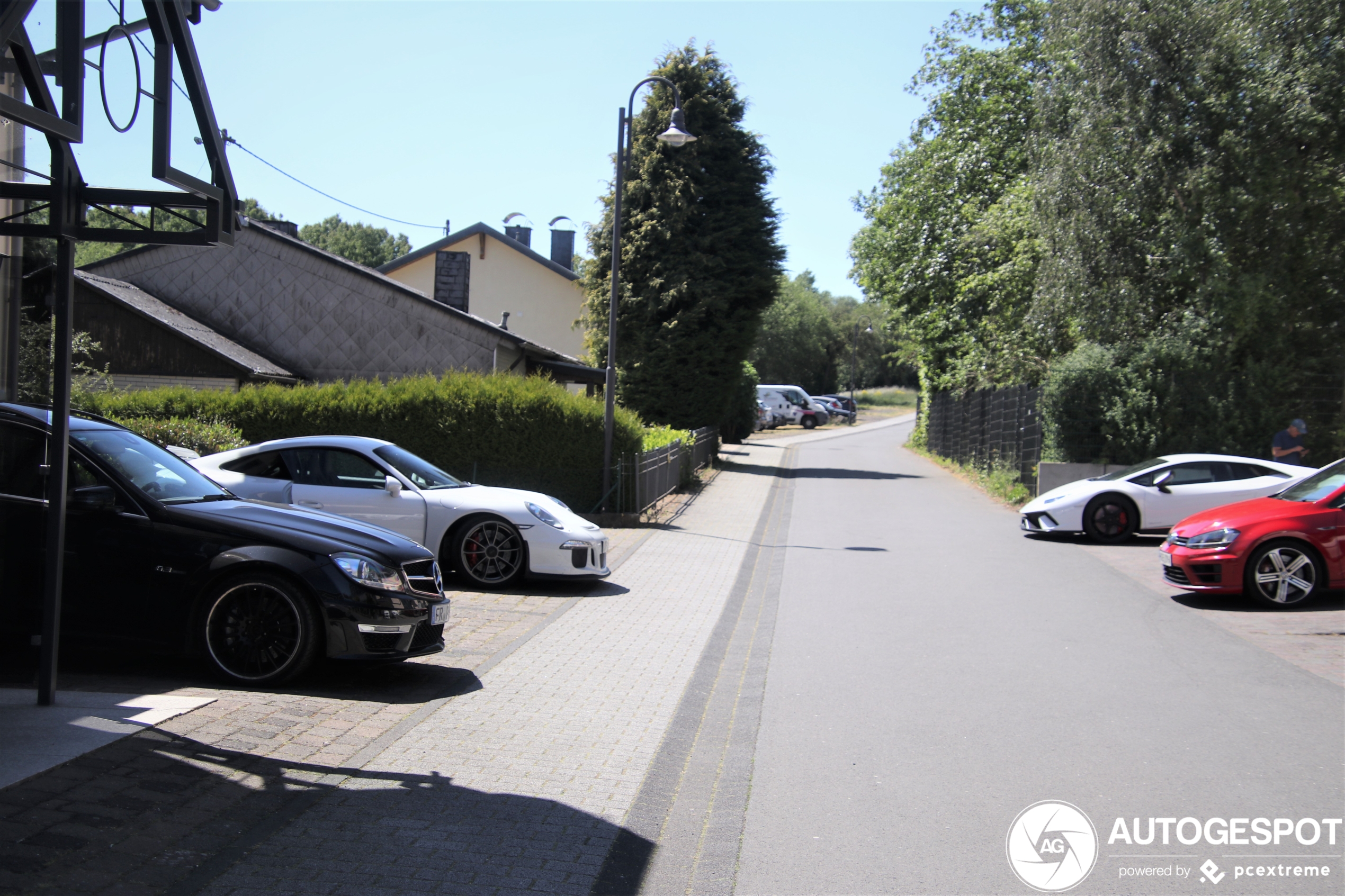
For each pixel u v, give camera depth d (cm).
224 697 595
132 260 2406
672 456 2044
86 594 625
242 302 2381
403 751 524
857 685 714
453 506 1023
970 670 757
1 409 645
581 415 1622
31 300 1108
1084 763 546
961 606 1015
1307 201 1758
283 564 618
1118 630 898
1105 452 1866
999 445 2383
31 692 582
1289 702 668
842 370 10275
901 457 3584
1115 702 668
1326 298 1812
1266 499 1061
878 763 547
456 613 910
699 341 2831
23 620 625
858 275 4003
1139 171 1814
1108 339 1950
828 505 2005
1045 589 1116
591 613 941
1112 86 1841
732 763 546
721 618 951
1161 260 1867
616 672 730
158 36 538
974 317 2912
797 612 983
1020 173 3008
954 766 541
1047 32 2059
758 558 1342
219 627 625
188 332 2117
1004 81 3044
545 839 424
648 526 1611
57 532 546
